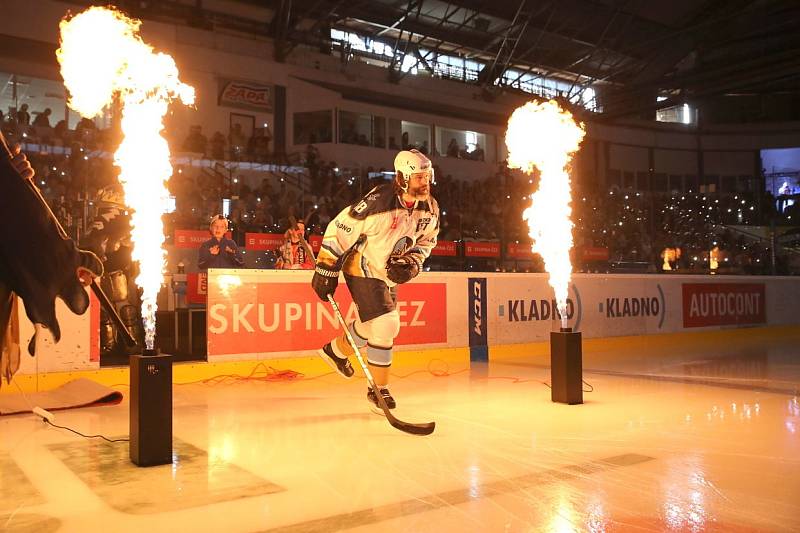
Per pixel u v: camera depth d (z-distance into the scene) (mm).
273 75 20812
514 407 5262
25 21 16719
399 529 2508
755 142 30688
